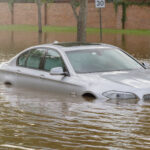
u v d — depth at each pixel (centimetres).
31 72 1759
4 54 3469
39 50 1784
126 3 7644
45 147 1048
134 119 1290
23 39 5275
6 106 1490
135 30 7375
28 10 9606
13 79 1847
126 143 1074
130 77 1570
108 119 1291
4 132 1182
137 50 3866
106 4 7950
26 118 1327
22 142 1090
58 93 1630
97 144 1067
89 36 5909
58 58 1684
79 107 1438
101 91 1496
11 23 9931
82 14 4016
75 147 1046
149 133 1157
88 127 1216
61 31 7250
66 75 1617
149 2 7400
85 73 1605
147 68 1731
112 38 5475
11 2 9800
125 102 1470
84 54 1692
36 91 1727
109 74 1595
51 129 1203
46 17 9200
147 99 1492
